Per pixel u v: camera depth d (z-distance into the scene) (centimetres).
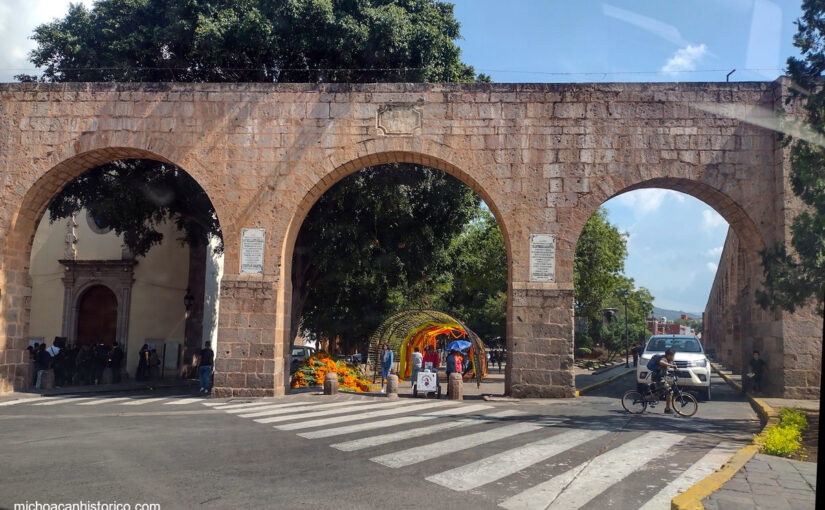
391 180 2334
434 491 739
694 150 1816
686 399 1449
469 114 1861
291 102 1888
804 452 987
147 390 2383
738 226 1900
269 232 1850
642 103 1839
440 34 2266
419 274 2731
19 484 753
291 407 1567
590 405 1627
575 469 858
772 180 1800
